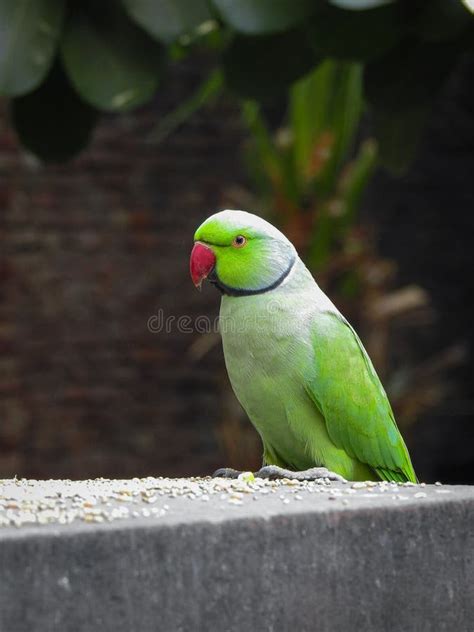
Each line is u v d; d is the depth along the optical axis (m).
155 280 13.89
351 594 4.16
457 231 14.72
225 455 13.80
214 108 14.05
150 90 7.14
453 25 6.85
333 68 10.86
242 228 5.88
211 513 4.01
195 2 6.80
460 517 4.39
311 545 4.08
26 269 13.47
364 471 6.39
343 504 4.24
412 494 4.52
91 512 3.97
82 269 13.67
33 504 4.14
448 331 14.59
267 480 5.20
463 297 14.68
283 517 4.03
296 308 5.95
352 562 4.16
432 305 14.50
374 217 14.35
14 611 3.56
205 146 14.06
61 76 7.50
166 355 13.91
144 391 13.84
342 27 6.81
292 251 6.05
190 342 13.98
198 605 3.84
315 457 6.13
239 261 5.89
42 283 13.51
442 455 14.59
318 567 4.09
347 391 6.03
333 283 11.68
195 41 8.22
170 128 13.20
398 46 7.45
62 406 13.55
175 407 13.94
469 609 4.41
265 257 5.91
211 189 14.06
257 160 11.64
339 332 6.05
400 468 6.35
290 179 11.09
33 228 13.51
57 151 7.82
